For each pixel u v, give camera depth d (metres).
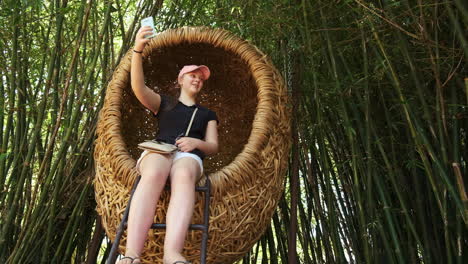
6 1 2.96
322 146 2.89
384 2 2.36
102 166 2.46
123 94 2.82
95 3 3.19
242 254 2.44
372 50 2.74
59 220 2.95
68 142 2.82
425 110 2.23
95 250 2.74
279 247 3.29
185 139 2.39
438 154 2.35
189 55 3.08
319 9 2.69
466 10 1.93
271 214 2.51
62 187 2.93
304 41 2.84
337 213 3.19
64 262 2.84
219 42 2.80
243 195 2.35
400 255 2.33
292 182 2.82
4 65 3.01
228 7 3.08
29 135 3.05
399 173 2.69
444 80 2.48
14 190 2.89
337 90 2.60
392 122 2.71
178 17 3.41
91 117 3.11
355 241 3.01
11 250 2.86
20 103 2.98
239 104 3.26
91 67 2.91
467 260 2.37
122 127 2.86
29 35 3.10
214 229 2.28
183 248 2.29
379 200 2.85
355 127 2.97
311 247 3.28
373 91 2.91
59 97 3.15
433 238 2.53
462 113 2.40
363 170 2.68
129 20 3.96
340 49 2.81
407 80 2.60
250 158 2.38
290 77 3.11
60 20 3.03
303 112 3.28
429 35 2.36
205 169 3.22
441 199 2.23
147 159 2.29
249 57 2.76
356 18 2.63
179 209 2.12
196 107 2.66
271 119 2.53
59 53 3.09
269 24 2.97
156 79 3.15
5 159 2.92
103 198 2.41
